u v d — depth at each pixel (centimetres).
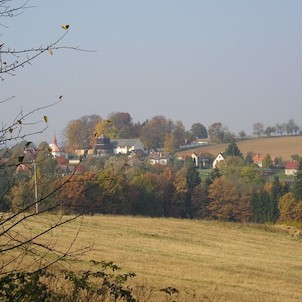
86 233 7856
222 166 17275
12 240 964
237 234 10181
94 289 1377
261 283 5206
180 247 7844
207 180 15475
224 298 3725
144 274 4759
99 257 5584
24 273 1088
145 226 9788
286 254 8275
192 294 3434
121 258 5800
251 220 14425
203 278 5050
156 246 7612
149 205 12975
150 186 13075
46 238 5209
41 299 1157
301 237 10481
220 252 7762
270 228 11262
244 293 4228
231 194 14462
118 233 8512
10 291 1079
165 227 9969
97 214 10769
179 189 13988
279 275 5884
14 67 927
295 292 4794
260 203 14338
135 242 7762
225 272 5700
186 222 10869
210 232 10069
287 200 13812
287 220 13762
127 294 1374
